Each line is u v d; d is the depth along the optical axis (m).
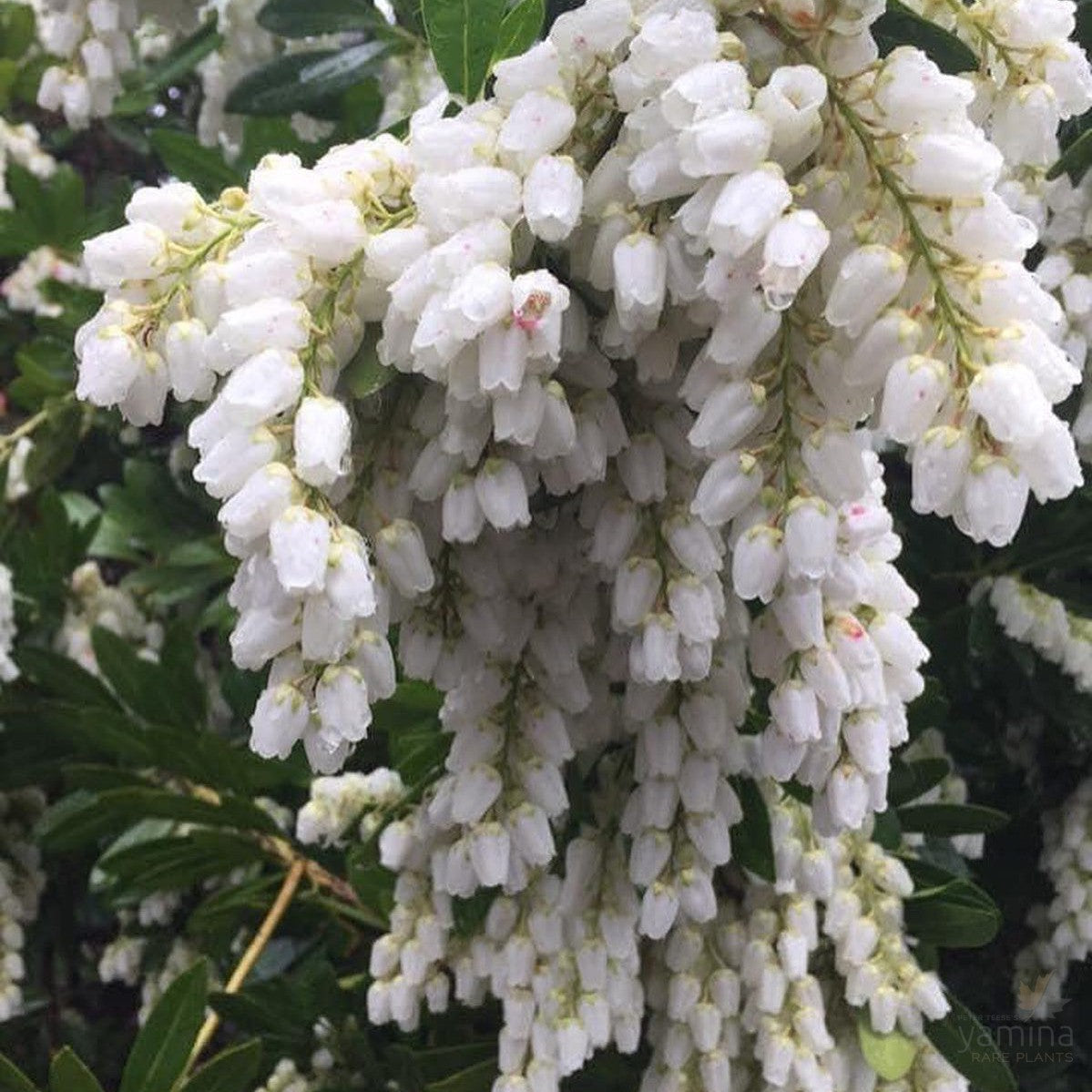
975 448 0.12
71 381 0.35
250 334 0.12
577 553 0.16
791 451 0.13
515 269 0.14
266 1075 0.25
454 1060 0.23
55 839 0.28
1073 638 0.26
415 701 0.23
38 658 0.29
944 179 0.12
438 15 0.16
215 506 0.34
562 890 0.19
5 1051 0.34
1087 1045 0.30
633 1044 0.20
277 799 0.31
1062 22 0.15
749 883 0.21
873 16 0.13
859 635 0.15
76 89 0.27
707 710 0.17
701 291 0.13
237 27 0.32
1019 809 0.30
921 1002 0.20
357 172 0.13
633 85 0.13
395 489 0.14
